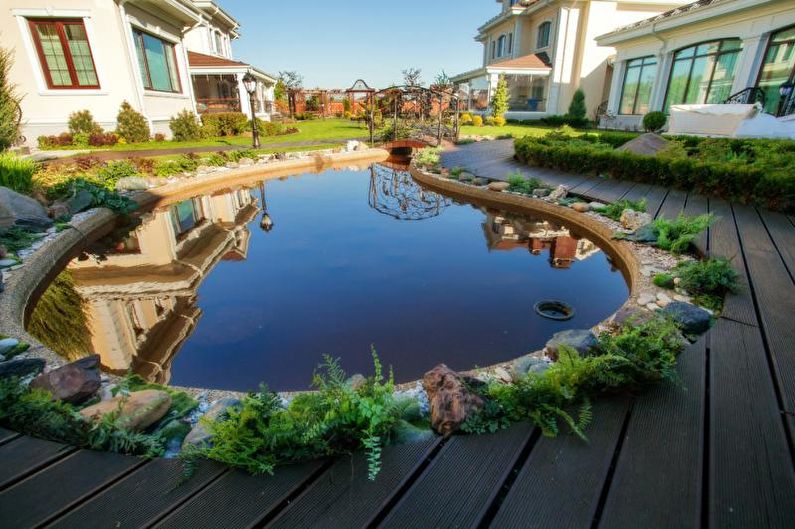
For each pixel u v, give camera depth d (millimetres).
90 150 9703
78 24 9703
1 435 1581
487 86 20656
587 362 1736
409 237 5367
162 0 10656
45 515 1261
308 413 1544
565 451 1478
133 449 1534
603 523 1215
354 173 10062
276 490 1347
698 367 1955
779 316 2438
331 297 3600
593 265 4238
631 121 14656
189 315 3285
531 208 6207
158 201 6699
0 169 4992
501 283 3838
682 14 11320
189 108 13711
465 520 1241
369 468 1326
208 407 1896
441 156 10156
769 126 7730
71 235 4449
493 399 1741
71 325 3131
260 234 5523
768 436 1541
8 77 9570
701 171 5391
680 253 3656
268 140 13086
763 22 9648
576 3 17219
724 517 1231
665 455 1456
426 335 2963
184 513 1270
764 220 4297
